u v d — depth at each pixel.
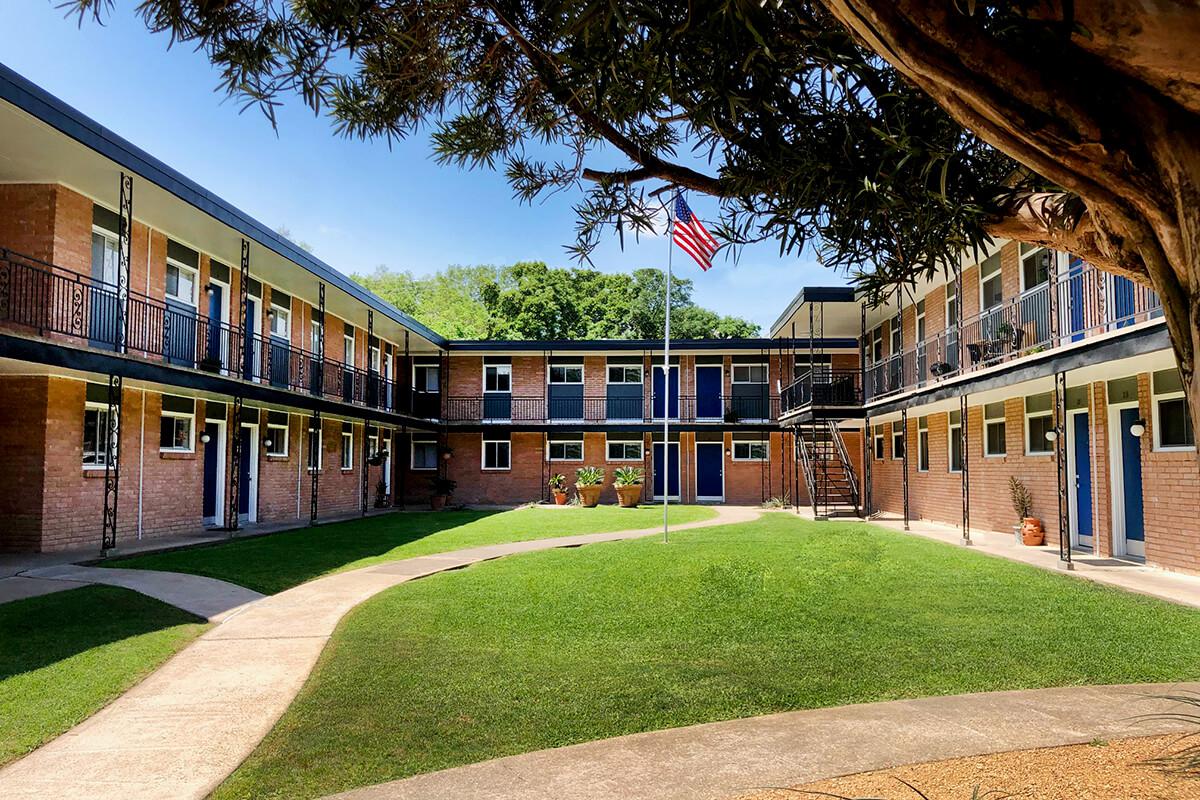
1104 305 9.16
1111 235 1.99
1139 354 7.52
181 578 8.39
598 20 1.88
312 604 7.36
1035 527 11.52
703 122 2.38
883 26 1.46
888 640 5.59
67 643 5.50
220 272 14.43
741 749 3.46
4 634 5.66
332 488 19.86
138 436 12.02
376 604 7.24
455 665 5.11
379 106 3.38
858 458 24.11
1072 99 1.45
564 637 5.89
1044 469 11.88
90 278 9.91
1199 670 4.71
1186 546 8.44
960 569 8.91
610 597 7.48
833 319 20.88
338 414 18.22
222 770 3.43
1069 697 4.17
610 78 2.34
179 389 12.49
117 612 6.57
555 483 24.72
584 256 3.85
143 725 4.04
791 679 4.68
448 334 46.38
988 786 2.87
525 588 8.03
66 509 10.45
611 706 4.22
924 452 17.67
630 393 26.22
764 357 25.73
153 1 2.86
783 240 2.84
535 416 26.20
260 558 10.28
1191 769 2.94
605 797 2.96
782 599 7.21
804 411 19.23
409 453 26.23
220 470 14.73
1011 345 11.55
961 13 1.42
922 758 3.25
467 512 20.66
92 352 9.42
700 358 26.08
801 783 3.01
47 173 9.91
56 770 3.43
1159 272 1.57
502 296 43.28
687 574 8.77
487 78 3.42
